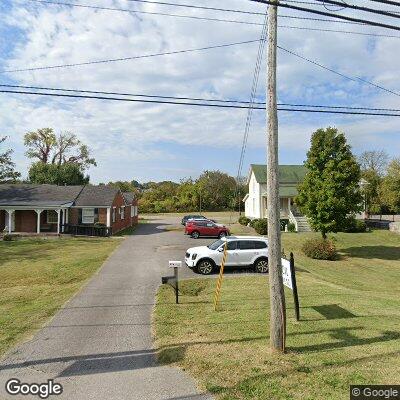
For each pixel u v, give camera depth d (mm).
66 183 67312
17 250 25953
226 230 34531
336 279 19828
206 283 15633
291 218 40406
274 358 7562
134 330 9680
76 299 13094
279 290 7938
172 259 22156
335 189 26656
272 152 8000
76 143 74250
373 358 7527
